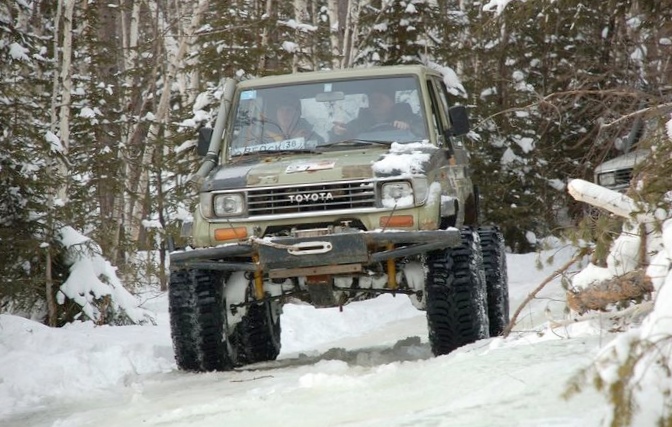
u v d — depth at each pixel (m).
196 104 55.69
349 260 20.27
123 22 71.38
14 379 22.73
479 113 64.62
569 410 10.07
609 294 15.70
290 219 21.17
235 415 13.95
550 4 31.75
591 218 17.58
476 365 14.00
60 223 37.84
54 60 43.22
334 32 62.84
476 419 10.32
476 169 64.69
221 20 56.28
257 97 24.53
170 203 57.94
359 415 12.55
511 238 68.38
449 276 20.75
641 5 32.62
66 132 44.16
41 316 37.31
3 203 36.75
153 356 26.39
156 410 17.11
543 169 61.44
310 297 22.58
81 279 36.31
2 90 39.16
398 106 23.86
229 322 22.84
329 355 25.66
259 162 23.00
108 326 33.25
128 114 55.31
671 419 8.23
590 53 42.44
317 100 24.22
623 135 27.61
